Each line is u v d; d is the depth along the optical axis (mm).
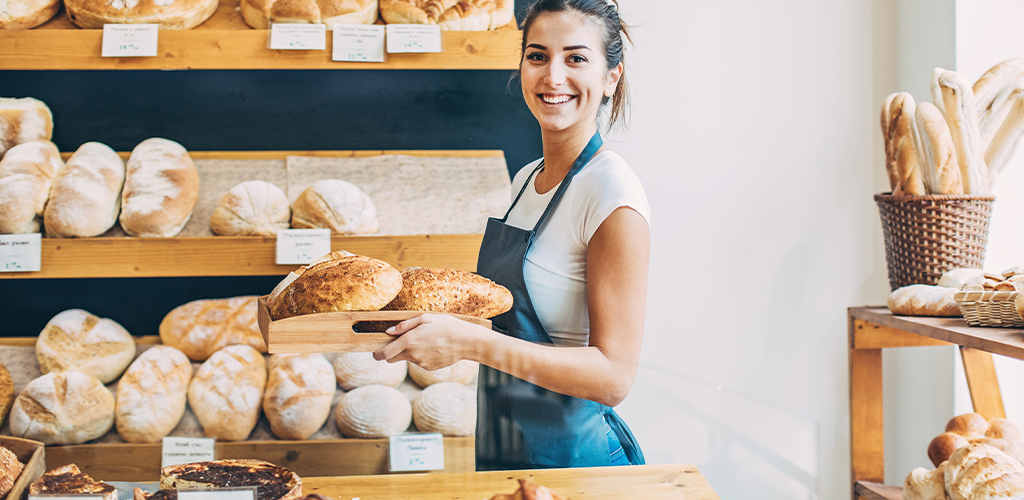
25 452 885
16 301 1626
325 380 1099
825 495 1780
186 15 1454
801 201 1783
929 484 1091
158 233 1427
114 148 1688
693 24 1759
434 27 1449
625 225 878
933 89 1448
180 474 782
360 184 1565
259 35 1438
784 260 1783
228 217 1446
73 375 1308
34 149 1487
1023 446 1094
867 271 1788
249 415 1190
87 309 1638
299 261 1400
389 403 999
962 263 1437
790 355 1787
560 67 964
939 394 1595
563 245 935
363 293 689
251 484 768
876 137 1783
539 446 780
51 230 1401
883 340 1511
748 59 1769
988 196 1405
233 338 1429
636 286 874
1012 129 1429
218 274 1409
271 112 1725
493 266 980
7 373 1332
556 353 784
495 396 783
